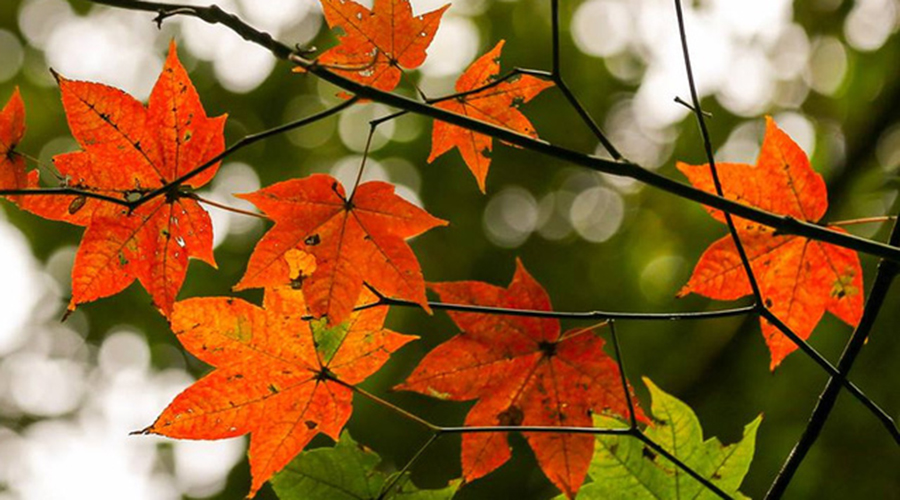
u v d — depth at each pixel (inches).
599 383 94.7
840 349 307.9
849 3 350.3
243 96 378.9
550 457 92.9
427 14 85.9
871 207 334.0
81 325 392.2
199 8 70.7
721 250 96.4
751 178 95.0
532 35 374.0
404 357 320.5
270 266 81.8
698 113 81.9
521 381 95.0
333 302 82.1
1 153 82.7
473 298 95.0
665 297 344.5
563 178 365.7
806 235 70.8
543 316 83.8
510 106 95.0
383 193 82.1
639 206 367.2
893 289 311.6
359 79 86.5
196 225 84.7
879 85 353.4
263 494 275.9
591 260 361.4
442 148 97.0
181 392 86.7
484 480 305.9
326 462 89.5
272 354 88.0
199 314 86.0
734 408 316.5
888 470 297.9
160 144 84.3
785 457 301.6
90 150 83.5
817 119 360.5
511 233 361.4
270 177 373.7
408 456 308.7
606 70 373.7
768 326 97.7
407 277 82.7
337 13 85.5
